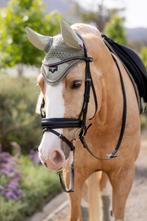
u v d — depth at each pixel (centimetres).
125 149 443
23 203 678
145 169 1030
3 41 1152
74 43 364
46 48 382
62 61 360
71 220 451
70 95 360
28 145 988
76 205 446
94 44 402
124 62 484
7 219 611
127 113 440
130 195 811
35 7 1158
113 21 2189
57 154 358
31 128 980
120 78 441
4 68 1216
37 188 735
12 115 955
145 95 515
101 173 535
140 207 740
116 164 445
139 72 498
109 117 425
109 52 431
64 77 357
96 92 387
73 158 415
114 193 457
